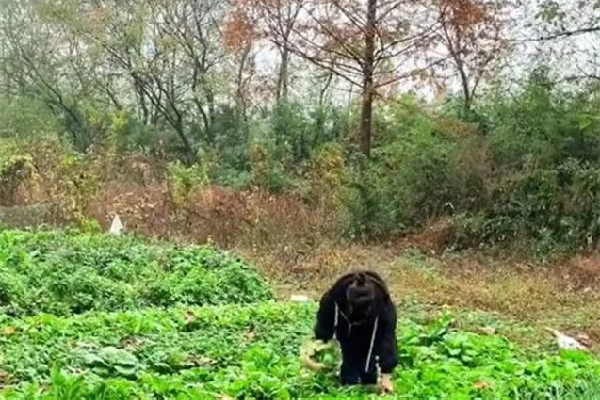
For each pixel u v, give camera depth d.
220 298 14.26
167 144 34.44
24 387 7.73
